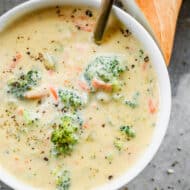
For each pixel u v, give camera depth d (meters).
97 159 0.45
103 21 0.44
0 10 0.55
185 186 0.54
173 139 0.55
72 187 0.45
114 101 0.45
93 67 0.45
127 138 0.45
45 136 0.45
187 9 0.55
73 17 0.46
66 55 0.46
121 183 0.44
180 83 0.55
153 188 0.54
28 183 0.45
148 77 0.45
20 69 0.46
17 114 0.45
